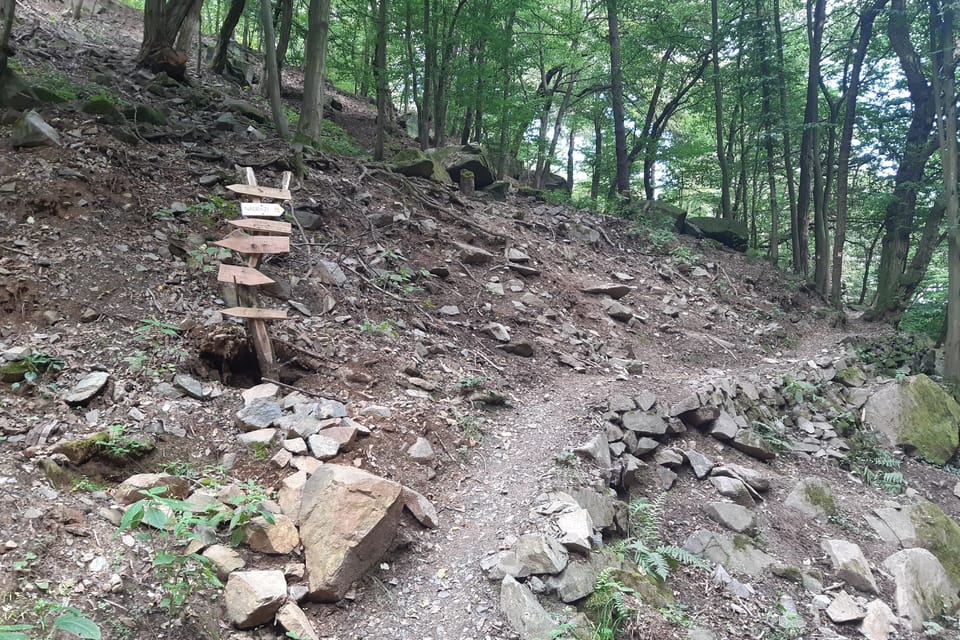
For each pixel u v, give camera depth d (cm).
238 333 522
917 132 1293
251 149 903
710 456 630
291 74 2103
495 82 1448
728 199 1616
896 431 793
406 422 499
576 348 785
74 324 504
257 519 354
